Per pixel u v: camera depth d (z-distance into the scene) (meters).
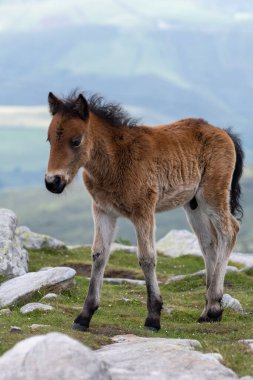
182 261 25.92
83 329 13.52
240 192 16.77
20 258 20.67
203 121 16.31
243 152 16.75
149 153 14.23
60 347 8.33
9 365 8.26
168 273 24.12
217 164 15.67
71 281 17.86
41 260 23.69
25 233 25.67
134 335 13.09
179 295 19.36
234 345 11.92
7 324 13.45
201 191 15.66
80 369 8.14
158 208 14.94
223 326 14.88
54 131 12.98
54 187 12.76
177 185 14.88
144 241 13.88
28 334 12.15
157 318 14.11
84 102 13.02
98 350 11.33
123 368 9.70
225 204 15.74
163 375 9.26
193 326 14.91
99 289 13.86
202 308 17.56
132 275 22.78
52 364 8.15
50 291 17.17
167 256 27.56
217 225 15.68
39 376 8.05
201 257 26.33
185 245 28.16
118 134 13.95
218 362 10.36
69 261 23.80
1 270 18.94
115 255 25.86
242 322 15.68
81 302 17.09
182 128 15.66
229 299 17.08
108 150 13.65
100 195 13.88
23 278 17.78
